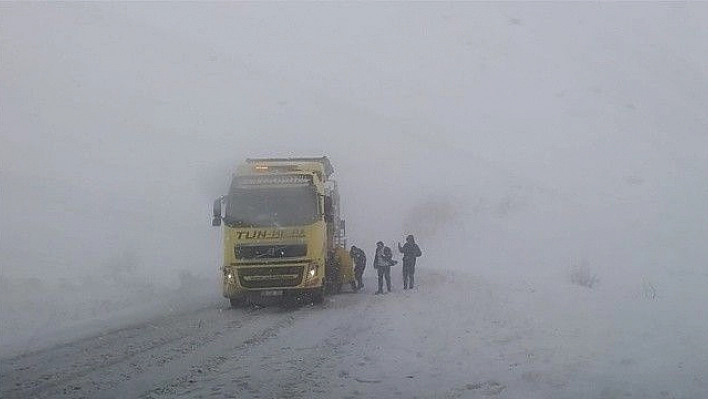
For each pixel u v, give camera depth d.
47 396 8.30
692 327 10.77
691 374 7.95
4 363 10.68
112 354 11.21
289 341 12.34
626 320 11.64
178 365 10.12
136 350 11.56
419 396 7.78
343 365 9.73
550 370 8.46
